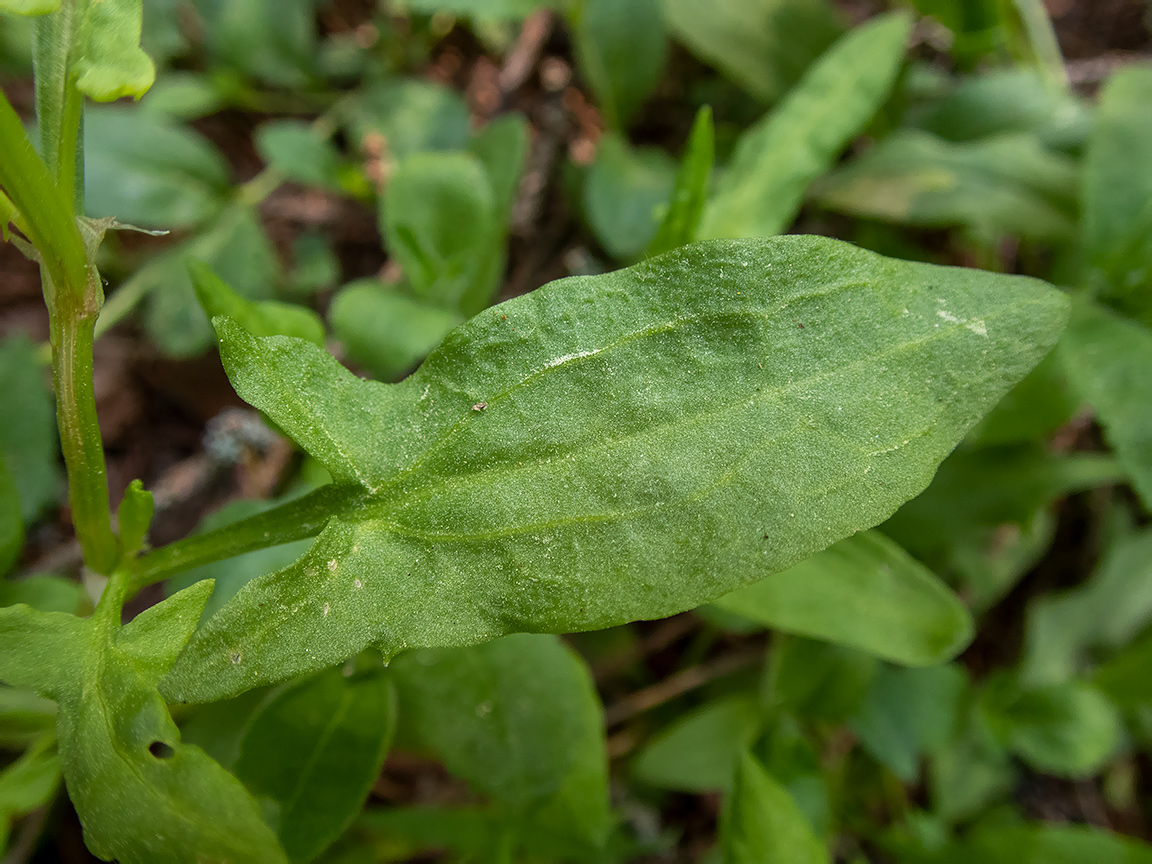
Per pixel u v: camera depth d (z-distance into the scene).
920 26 0.14
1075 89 0.14
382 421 0.06
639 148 0.13
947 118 0.12
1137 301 0.09
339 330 0.09
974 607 0.12
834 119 0.09
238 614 0.05
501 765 0.08
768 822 0.07
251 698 0.08
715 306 0.06
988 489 0.10
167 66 0.14
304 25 0.13
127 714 0.05
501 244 0.10
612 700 0.12
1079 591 0.12
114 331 0.13
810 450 0.05
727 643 0.12
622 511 0.05
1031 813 0.12
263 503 0.08
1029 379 0.10
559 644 0.08
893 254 0.12
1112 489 0.13
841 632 0.07
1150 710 0.12
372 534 0.05
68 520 0.12
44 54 0.05
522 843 0.08
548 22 0.14
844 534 0.05
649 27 0.12
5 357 0.10
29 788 0.06
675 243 0.08
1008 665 0.13
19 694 0.07
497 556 0.05
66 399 0.06
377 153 0.13
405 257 0.09
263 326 0.07
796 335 0.06
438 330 0.09
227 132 0.14
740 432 0.05
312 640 0.05
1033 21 0.12
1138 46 0.15
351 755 0.07
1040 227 0.10
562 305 0.06
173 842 0.05
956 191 0.10
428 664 0.08
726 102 0.14
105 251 0.12
